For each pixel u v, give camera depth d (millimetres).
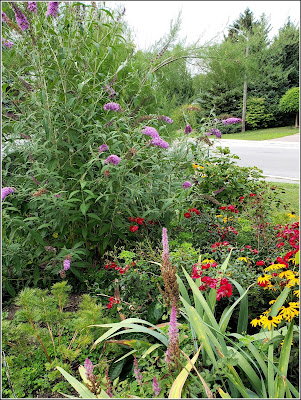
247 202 3953
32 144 2865
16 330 2115
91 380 1534
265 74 14977
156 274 2570
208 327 1864
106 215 3033
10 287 2766
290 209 4262
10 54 2936
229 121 3500
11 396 1866
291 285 1968
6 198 2891
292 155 10039
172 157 3383
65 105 2738
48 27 2908
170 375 1649
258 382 1655
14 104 3051
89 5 2969
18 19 2551
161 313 2236
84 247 3113
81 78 2996
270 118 15773
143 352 1849
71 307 2678
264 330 1979
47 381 1960
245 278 2303
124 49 3783
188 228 3316
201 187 4070
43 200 2766
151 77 3246
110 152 3002
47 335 2129
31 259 2867
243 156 9867
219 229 3145
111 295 2658
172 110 4250
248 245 2848
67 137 2959
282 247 2795
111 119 2879
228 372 1653
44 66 2846
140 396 1647
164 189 3305
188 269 2438
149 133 2760
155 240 3180
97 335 2182
